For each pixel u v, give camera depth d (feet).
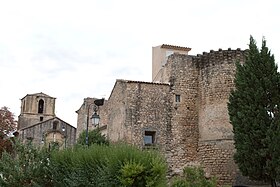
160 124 104.22
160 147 101.91
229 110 88.79
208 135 101.76
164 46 139.54
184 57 110.01
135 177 57.88
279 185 88.58
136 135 102.17
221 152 98.43
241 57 102.53
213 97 103.19
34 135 201.77
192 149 103.91
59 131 204.85
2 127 155.84
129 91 104.88
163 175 59.57
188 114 106.32
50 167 75.77
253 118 82.38
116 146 68.13
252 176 81.25
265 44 88.48
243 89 86.28
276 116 80.89
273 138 77.30
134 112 103.71
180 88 107.65
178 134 104.37
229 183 95.61
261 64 86.12
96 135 112.27
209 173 98.58
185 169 87.30
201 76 107.96
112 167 60.49
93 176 66.39
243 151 81.97
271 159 77.87
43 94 260.62
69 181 68.85
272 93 83.25
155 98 105.81
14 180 74.08
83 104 165.48
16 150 79.82
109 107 121.70
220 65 103.96
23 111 256.11
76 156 71.36
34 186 72.79
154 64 143.74
